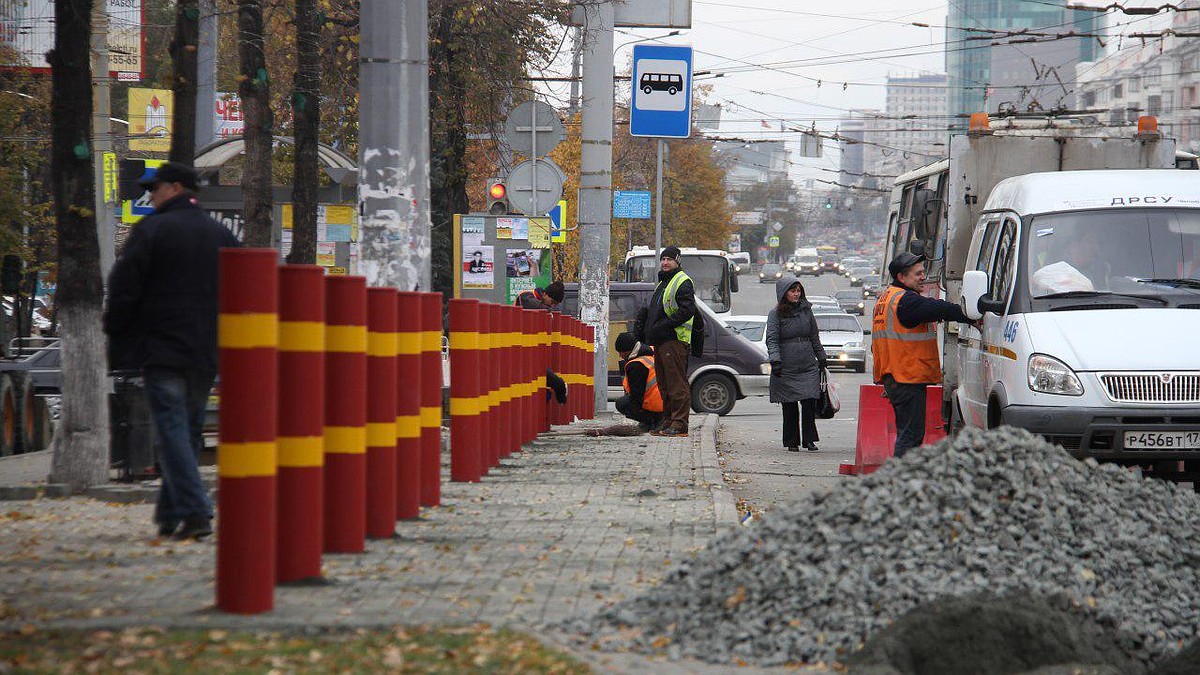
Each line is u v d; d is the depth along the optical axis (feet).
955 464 46.42
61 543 55.36
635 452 105.91
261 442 40.98
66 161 76.28
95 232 77.10
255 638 37.78
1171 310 82.23
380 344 57.67
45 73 185.98
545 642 38.68
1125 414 77.61
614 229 410.52
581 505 71.41
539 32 189.78
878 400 101.81
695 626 40.88
